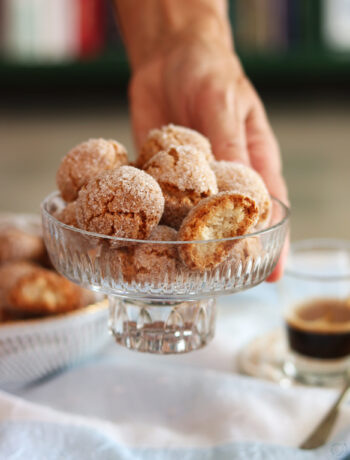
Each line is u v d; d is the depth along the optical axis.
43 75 2.72
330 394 0.68
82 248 0.56
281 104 3.22
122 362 0.76
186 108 0.83
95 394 0.71
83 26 2.70
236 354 0.78
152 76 0.89
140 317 0.61
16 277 0.75
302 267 0.82
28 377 0.73
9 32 2.67
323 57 2.71
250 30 2.72
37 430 0.64
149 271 0.54
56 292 0.75
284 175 2.38
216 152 0.74
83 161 0.62
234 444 0.63
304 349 0.76
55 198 0.63
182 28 0.90
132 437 0.65
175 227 0.59
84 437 0.64
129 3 0.95
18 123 2.96
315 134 2.86
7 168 2.43
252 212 0.55
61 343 0.72
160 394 0.70
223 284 0.56
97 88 3.22
